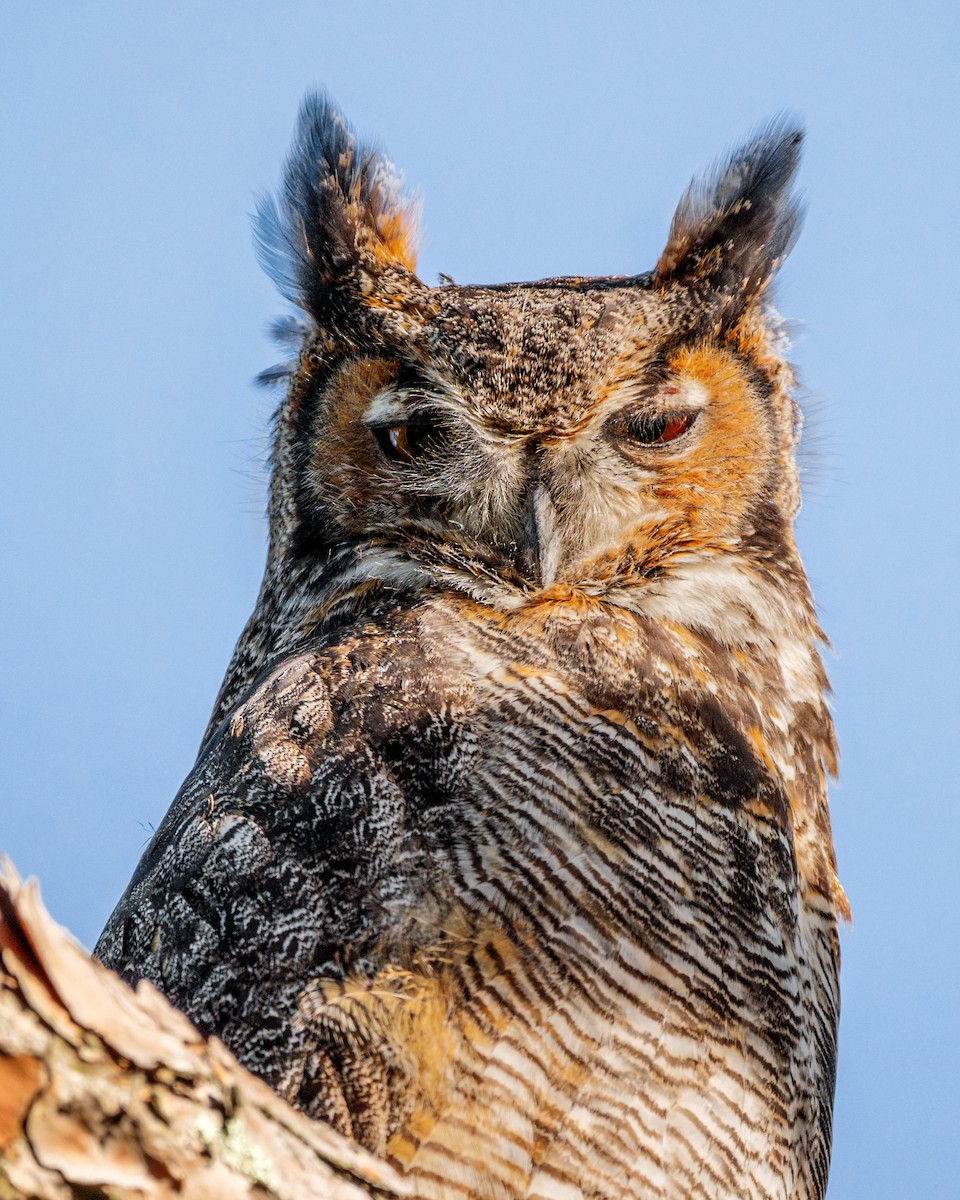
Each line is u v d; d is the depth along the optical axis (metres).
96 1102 5.07
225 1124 5.34
